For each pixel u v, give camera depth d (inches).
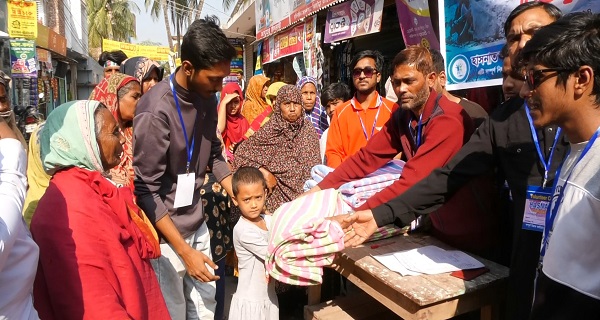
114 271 55.7
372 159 96.1
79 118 59.6
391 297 71.2
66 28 743.1
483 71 115.8
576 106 43.4
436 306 66.3
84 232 53.7
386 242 86.1
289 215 79.0
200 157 93.0
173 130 83.5
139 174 83.6
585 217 41.3
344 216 74.2
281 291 126.5
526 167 60.4
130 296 56.2
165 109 81.7
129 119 108.7
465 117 82.2
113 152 63.1
